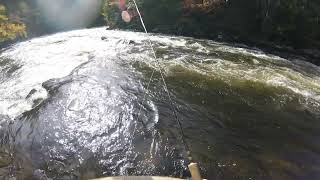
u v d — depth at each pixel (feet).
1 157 16.38
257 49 32.78
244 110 19.62
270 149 15.99
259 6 34.60
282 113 19.34
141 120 18.42
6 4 57.82
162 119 18.48
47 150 16.61
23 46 36.40
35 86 23.63
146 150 16.10
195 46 32.09
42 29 66.80
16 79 25.58
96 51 31.01
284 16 31.68
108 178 12.07
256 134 17.29
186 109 19.54
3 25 47.91
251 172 14.43
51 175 15.06
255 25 34.88
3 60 30.96
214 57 28.35
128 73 24.38
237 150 15.92
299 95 21.40
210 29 37.96
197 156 15.44
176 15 40.68
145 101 20.36
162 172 14.75
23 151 16.71
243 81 23.26
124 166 15.25
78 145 16.79
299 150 15.89
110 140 16.97
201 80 23.29
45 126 18.37
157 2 41.68
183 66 25.86
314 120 18.60
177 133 17.22
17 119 19.26
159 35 38.81
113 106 19.85
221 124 18.16
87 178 14.76
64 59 29.45
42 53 32.12
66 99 20.79
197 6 38.70
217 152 15.75
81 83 22.77
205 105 20.08
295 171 14.42
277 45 32.65
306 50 30.48
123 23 46.26
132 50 30.50
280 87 22.43
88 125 18.24
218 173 14.42
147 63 26.48
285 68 26.09
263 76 24.20
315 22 29.71
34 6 66.03
